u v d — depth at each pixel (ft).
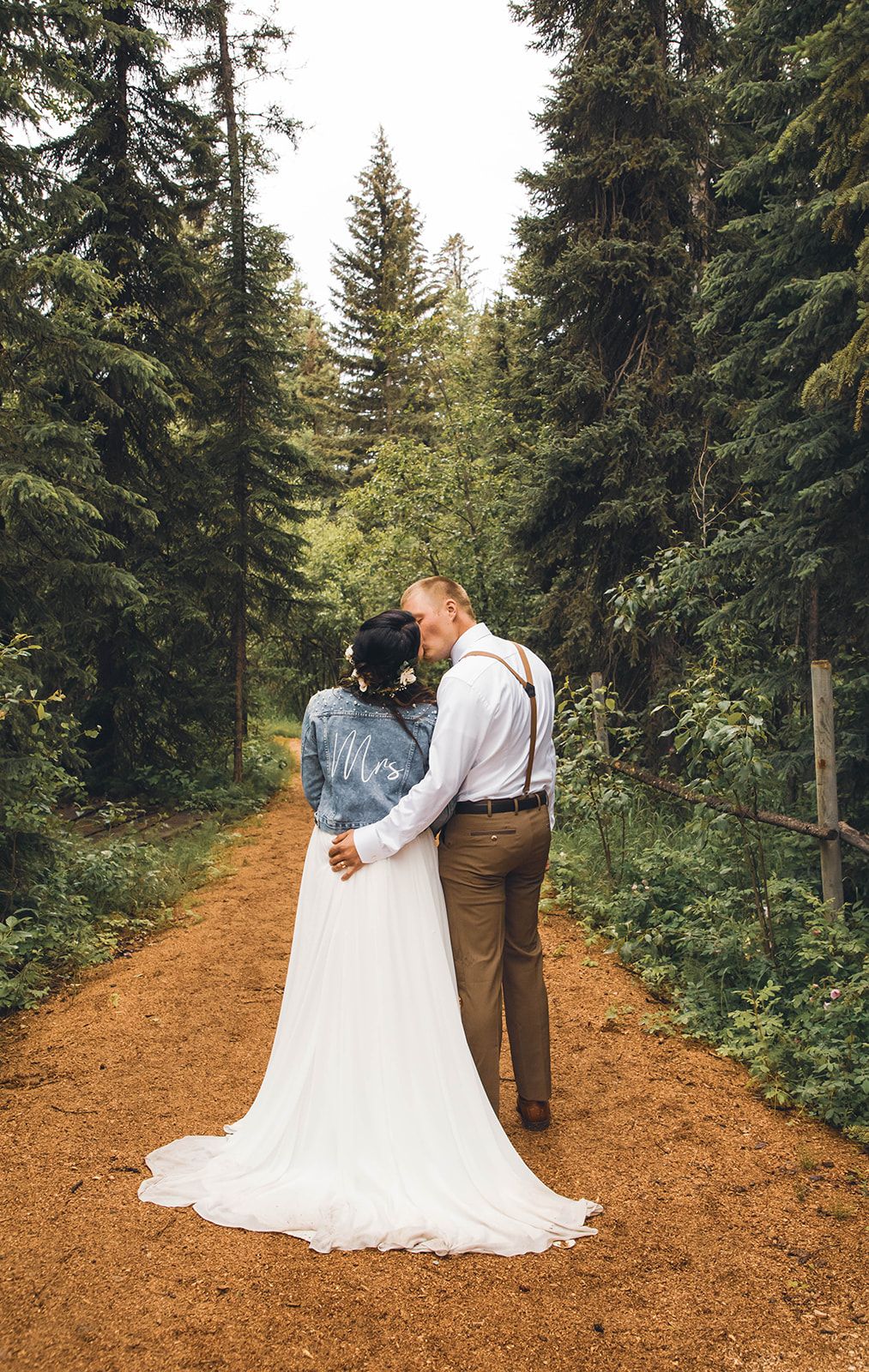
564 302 32.86
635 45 31.17
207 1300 7.18
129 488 34.78
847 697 20.25
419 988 8.77
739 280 21.47
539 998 10.27
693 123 30.91
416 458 41.32
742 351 21.34
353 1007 8.68
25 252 22.09
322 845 9.21
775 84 20.30
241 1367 6.46
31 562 22.43
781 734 23.66
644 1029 13.42
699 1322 7.04
